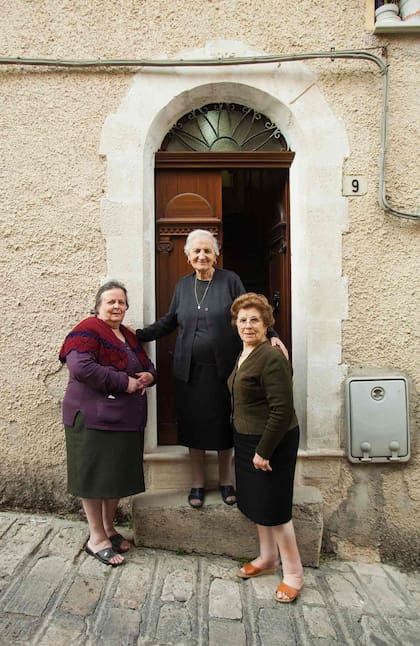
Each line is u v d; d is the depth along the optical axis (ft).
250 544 7.50
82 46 8.07
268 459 6.07
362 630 6.01
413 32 8.10
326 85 8.16
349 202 8.21
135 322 8.09
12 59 7.91
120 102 8.08
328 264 8.20
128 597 6.15
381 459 8.09
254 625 5.87
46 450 8.16
